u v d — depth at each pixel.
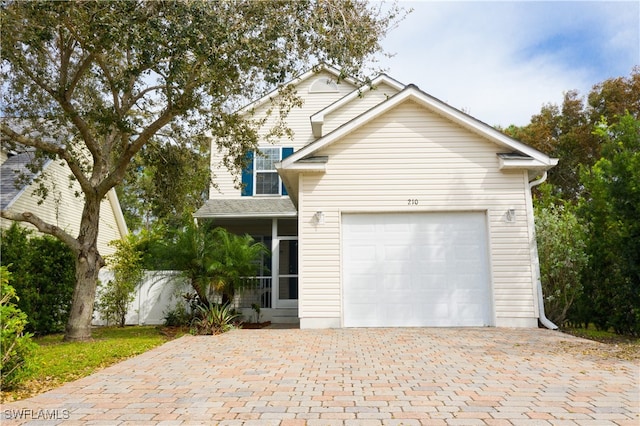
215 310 11.14
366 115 11.20
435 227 11.12
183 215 14.71
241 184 13.36
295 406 4.43
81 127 10.59
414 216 11.19
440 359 6.76
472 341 8.45
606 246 10.08
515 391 4.92
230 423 3.95
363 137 11.35
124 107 11.20
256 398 4.73
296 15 8.96
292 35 9.05
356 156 11.30
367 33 9.07
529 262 10.73
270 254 15.53
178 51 8.10
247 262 12.89
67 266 13.02
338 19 8.94
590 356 6.89
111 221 20.05
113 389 5.16
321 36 8.98
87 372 6.44
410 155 11.25
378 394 4.84
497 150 11.17
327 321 10.77
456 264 10.98
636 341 8.95
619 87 24.06
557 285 10.92
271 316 15.12
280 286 17.14
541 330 9.93
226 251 12.70
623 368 6.03
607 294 10.30
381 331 10.00
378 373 5.85
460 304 10.86
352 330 10.23
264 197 17.09
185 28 7.90
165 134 13.09
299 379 5.56
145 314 14.95
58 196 15.75
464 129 11.27
